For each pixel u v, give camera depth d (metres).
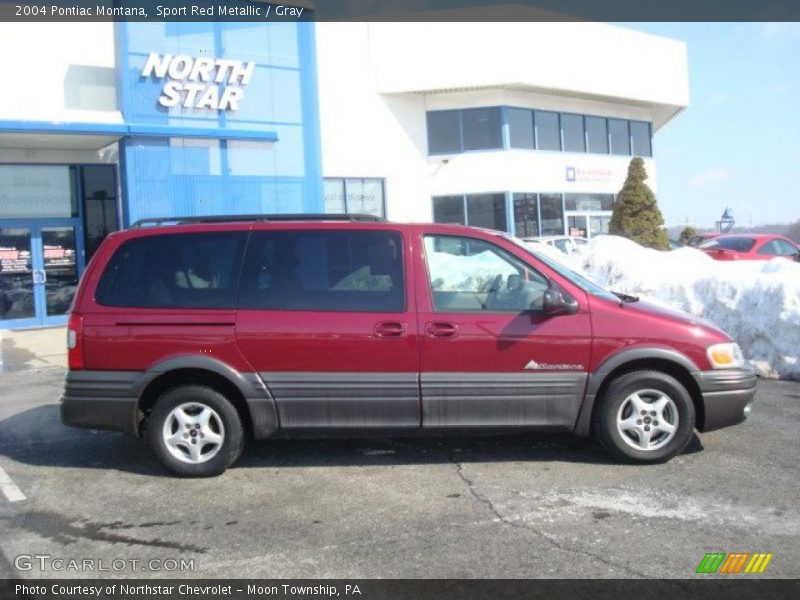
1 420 7.02
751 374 5.23
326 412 5.05
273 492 4.81
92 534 4.19
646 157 27.88
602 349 5.03
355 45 21.03
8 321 14.42
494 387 5.00
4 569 3.75
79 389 5.08
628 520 4.21
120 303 5.14
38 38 13.97
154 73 14.62
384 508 4.48
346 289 5.12
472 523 4.22
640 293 9.61
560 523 4.19
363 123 21.28
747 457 5.30
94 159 15.09
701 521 4.18
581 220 25.28
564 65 23.52
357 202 21.28
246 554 3.88
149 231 5.30
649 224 23.20
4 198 14.33
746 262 9.74
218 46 15.44
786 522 4.15
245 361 5.03
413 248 5.18
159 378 5.12
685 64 27.53
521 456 5.44
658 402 5.10
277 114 16.22
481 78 22.12
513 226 23.08
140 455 5.73
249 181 15.66
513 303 5.12
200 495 4.79
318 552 3.89
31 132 12.74
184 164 14.71
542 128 24.23
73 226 15.03
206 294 5.14
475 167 22.84
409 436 5.12
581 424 5.09
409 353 5.00
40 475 5.27
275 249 5.21
